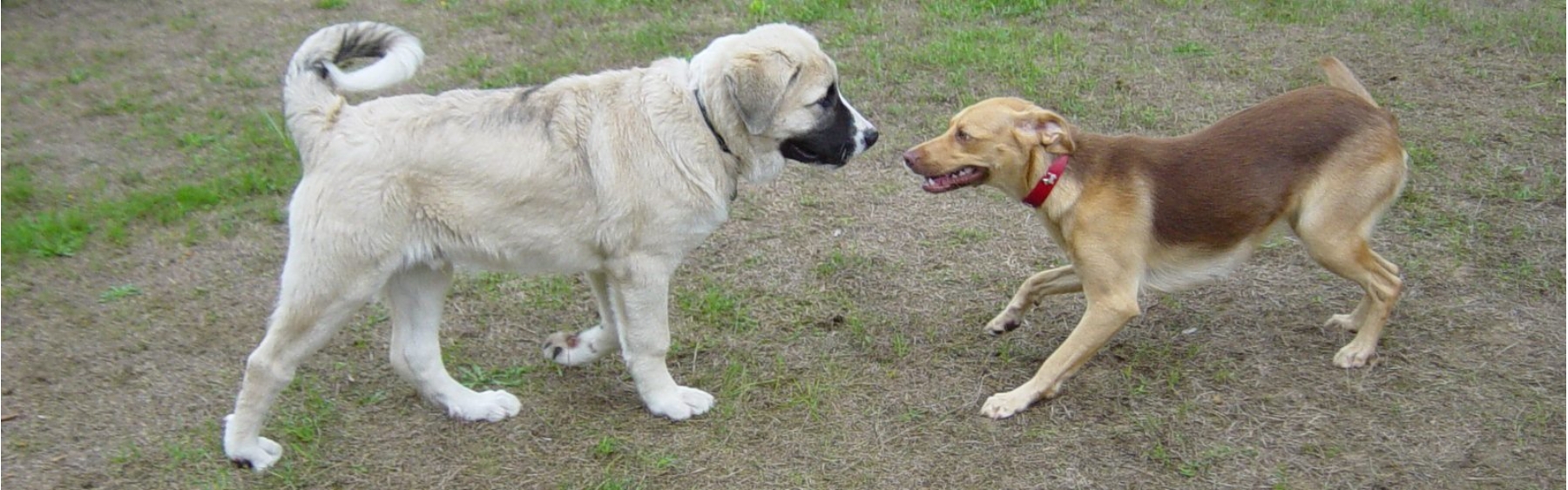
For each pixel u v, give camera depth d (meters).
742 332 4.76
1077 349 4.07
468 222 3.67
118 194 6.34
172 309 5.12
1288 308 4.76
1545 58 7.24
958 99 7.02
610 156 3.70
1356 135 4.08
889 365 4.48
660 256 3.87
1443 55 7.38
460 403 4.19
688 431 4.12
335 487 3.88
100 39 9.20
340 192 3.52
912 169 4.08
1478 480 3.71
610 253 3.84
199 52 8.78
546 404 4.30
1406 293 4.80
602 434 4.12
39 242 5.72
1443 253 5.12
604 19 8.95
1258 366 4.36
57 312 5.11
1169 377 4.30
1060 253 5.29
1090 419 4.10
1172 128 6.50
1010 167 4.03
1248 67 7.32
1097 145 4.08
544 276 5.22
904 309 4.90
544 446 4.06
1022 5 8.50
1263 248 5.22
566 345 4.48
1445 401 4.10
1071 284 4.47
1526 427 3.94
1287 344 4.49
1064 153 3.94
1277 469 3.80
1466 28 7.78
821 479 3.86
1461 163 5.94
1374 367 4.30
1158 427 4.03
